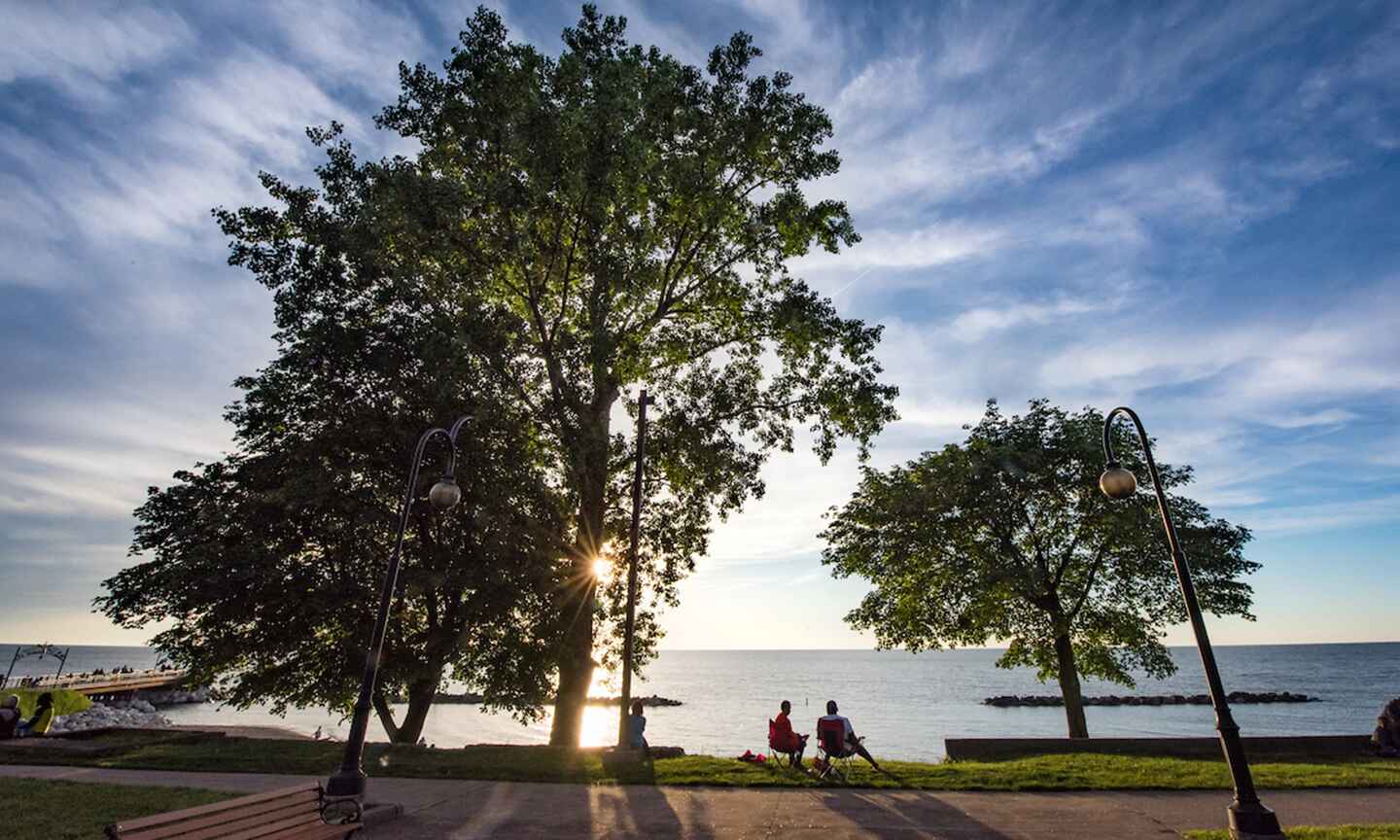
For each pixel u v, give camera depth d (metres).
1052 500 23.88
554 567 19.47
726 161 22.09
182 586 17.50
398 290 19.09
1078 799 10.34
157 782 11.21
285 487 17.44
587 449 19.02
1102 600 23.47
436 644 18.50
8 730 15.81
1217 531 22.89
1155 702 76.06
